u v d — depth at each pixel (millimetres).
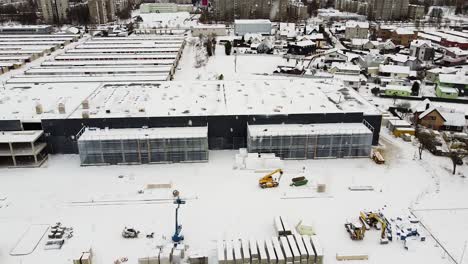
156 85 87188
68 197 57031
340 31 197625
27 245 47250
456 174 64125
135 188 59312
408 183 61219
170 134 66375
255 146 66938
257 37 170750
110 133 66875
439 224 51656
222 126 70500
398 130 77938
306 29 186750
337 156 69062
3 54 141625
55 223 51375
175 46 143625
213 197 57062
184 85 86938
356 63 136750
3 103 75938
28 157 68125
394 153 71312
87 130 68000
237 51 154500
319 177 62594
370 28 198500
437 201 56562
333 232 49875
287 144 67250
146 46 142875
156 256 44156
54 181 61219
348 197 57312
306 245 45406
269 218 52531
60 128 68500
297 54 146875
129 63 118375
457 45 161875
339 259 45312
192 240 48188
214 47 155250
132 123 68875
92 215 53062
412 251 46844
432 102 96500
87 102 72125
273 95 80500
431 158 69562
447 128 82188
